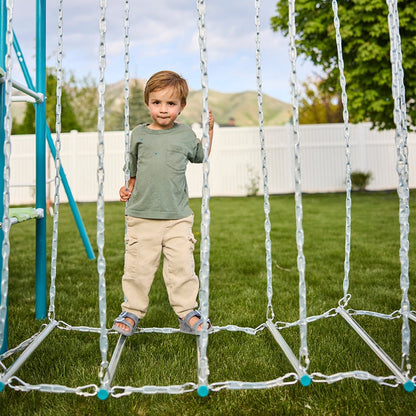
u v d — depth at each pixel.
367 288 2.57
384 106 8.01
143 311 1.77
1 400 1.32
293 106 1.19
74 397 1.34
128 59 1.70
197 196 11.42
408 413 1.24
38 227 2.11
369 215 6.31
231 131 11.41
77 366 1.56
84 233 3.46
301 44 8.52
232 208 8.00
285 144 11.40
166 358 1.65
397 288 2.55
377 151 11.33
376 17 7.40
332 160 11.37
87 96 18.58
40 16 2.06
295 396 1.35
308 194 10.76
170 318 2.13
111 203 10.00
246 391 1.38
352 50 8.16
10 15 1.21
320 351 1.67
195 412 1.27
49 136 2.94
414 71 7.72
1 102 1.47
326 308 2.20
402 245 1.28
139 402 1.32
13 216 1.66
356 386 1.38
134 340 1.83
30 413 1.26
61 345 1.76
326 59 8.66
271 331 1.72
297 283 2.76
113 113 19.34
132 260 1.78
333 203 8.34
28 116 15.16
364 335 1.64
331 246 4.05
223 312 2.19
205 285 1.19
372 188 11.34
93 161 11.21
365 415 1.24
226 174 11.45
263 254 3.76
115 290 2.62
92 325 1.99
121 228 5.66
